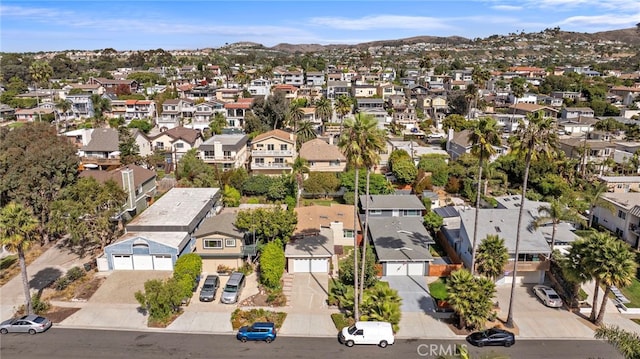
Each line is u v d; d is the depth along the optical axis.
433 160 72.94
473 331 34.41
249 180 67.12
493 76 191.38
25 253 48.91
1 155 52.22
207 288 39.25
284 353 31.53
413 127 115.69
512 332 34.47
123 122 117.25
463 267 43.69
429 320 36.12
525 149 34.47
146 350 31.94
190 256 41.38
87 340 33.25
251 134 95.81
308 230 48.91
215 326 35.19
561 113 121.69
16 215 34.12
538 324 35.69
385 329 32.53
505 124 111.31
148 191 62.62
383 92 151.38
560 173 69.75
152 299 34.50
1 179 50.66
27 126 59.84
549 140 34.19
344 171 70.44
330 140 85.69
